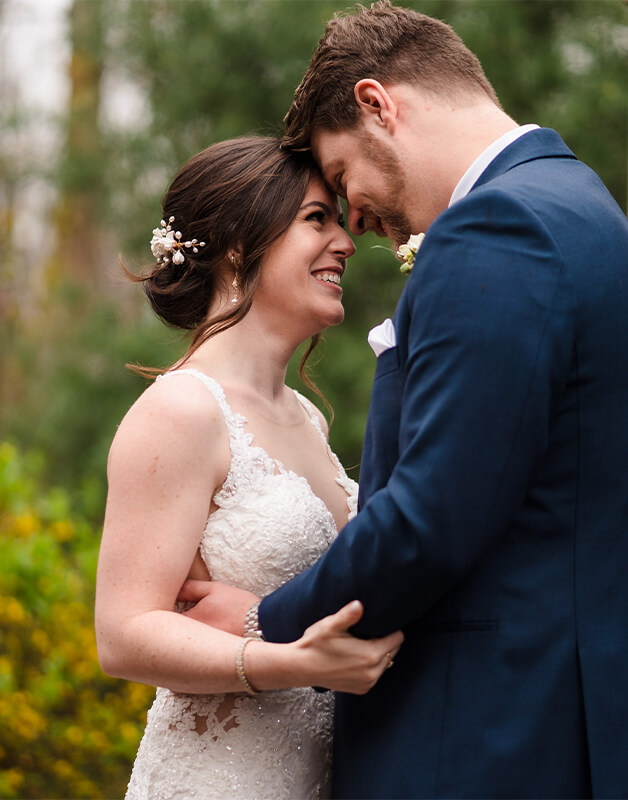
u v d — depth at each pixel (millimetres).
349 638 1814
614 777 1736
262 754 2217
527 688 1771
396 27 2209
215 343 2449
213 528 2207
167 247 2498
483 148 2098
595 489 1826
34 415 9219
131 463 2104
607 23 7551
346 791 1941
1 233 9680
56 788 4973
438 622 1851
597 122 7199
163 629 2006
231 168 2432
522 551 1815
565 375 1789
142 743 2355
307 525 2264
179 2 8586
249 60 8203
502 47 7438
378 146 2176
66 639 4957
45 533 5027
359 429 7172
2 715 4598
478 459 1699
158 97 8688
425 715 1821
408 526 1711
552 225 1821
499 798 1747
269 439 2381
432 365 1761
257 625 1999
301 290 2424
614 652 1779
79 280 9492
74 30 9055
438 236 1826
